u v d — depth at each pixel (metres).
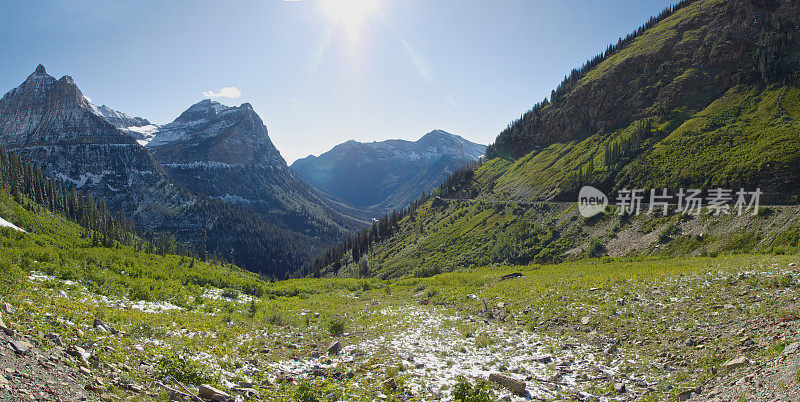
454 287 50.81
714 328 18.36
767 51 128.62
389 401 13.11
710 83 136.50
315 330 25.77
